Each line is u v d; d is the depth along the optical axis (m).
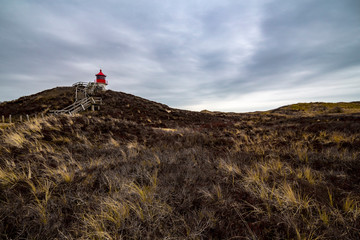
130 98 28.31
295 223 1.87
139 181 3.26
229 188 2.89
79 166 3.87
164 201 2.36
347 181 2.85
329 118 14.48
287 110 48.59
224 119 27.44
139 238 1.85
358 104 44.75
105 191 2.89
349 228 1.74
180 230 1.93
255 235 1.78
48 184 2.94
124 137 7.73
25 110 19.28
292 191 2.42
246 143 7.01
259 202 2.38
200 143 7.20
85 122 8.36
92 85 29.41
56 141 5.98
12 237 1.93
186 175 3.39
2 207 2.31
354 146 4.84
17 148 4.99
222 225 1.96
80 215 2.19
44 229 1.99
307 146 5.59
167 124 17.00
